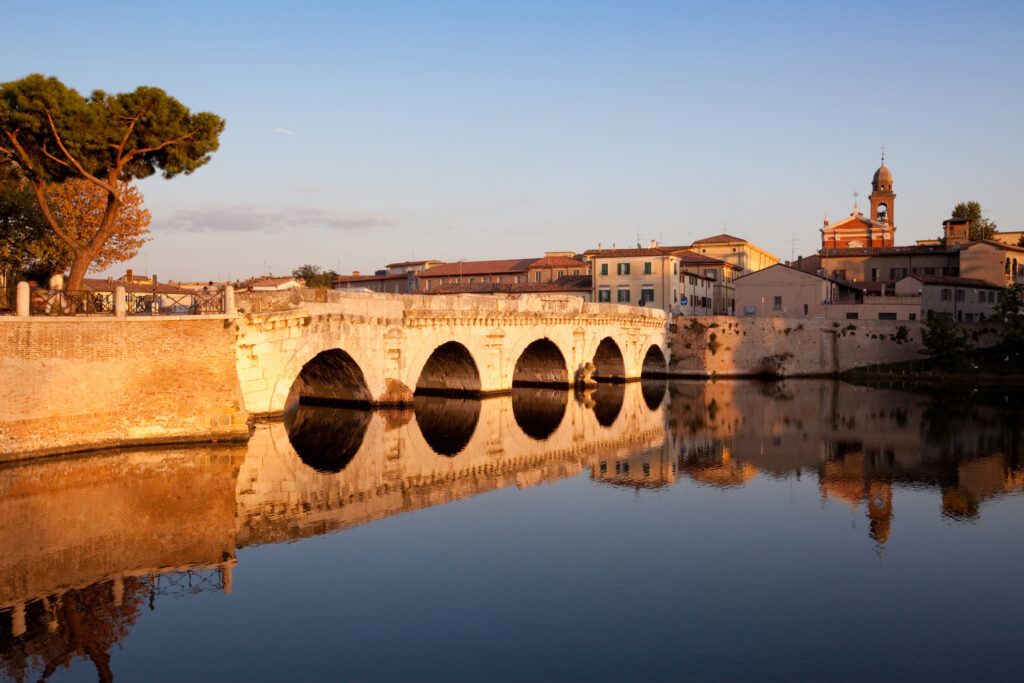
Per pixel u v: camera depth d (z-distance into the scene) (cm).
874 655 1906
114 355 3672
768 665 1853
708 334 9706
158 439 3834
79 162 3997
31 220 5747
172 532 2688
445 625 2031
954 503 3312
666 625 2061
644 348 9056
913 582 2388
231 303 4034
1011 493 3488
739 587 2331
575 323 7894
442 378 7138
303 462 3831
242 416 4056
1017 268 11219
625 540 2756
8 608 2080
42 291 3653
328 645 1906
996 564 2547
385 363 5750
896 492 3512
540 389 8094
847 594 2288
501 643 1936
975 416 6059
